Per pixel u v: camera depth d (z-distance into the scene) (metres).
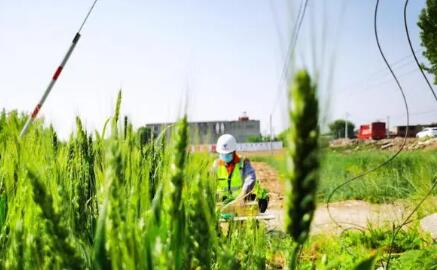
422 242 6.10
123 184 1.22
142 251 1.17
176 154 1.22
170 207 1.21
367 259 1.33
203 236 1.23
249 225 1.94
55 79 4.01
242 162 7.20
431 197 9.20
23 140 2.05
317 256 4.66
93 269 1.37
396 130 85.25
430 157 17.78
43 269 1.21
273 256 1.57
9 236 1.49
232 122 91.38
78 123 2.12
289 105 0.97
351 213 10.94
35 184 1.12
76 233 1.60
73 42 4.08
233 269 1.31
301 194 0.99
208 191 1.47
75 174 1.89
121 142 1.38
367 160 27.22
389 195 11.73
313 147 0.97
